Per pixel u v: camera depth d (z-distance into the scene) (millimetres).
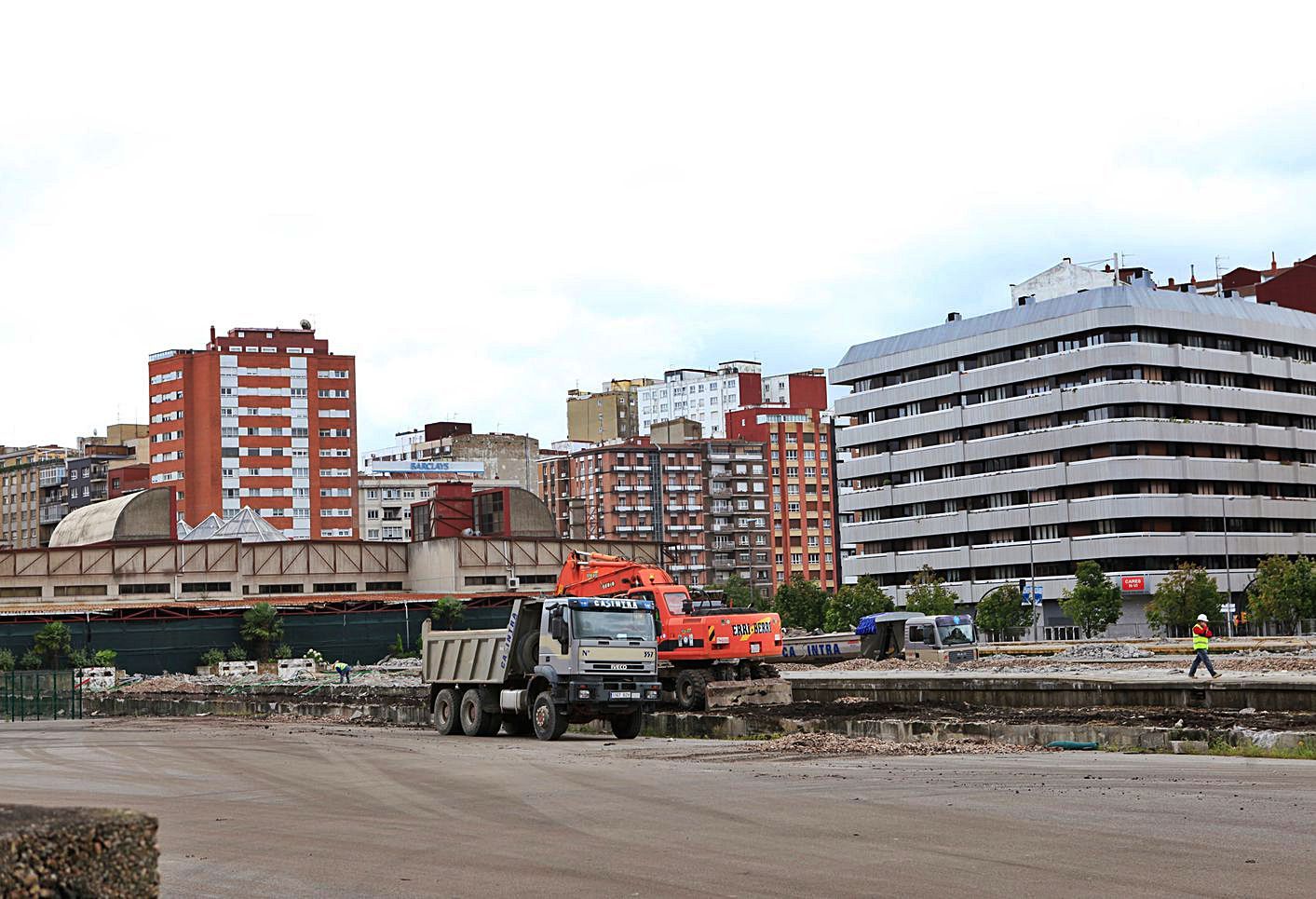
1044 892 12695
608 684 37094
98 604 113812
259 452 197875
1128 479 135625
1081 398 139250
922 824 17500
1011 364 146000
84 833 6328
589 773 26141
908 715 40812
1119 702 42969
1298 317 151000
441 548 129375
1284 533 144875
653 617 38219
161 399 198875
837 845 15844
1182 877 13305
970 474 149500
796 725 39156
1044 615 139750
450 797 22234
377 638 114062
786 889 13102
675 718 41750
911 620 79438
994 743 31516
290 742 37500
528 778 25375
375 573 130500
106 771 29312
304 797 22828
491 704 40125
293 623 110562
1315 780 21984
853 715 41406
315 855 15969
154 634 104875
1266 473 143250
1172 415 138750
